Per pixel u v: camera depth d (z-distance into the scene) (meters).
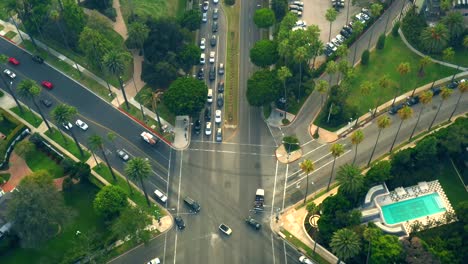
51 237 171.50
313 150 198.75
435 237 166.38
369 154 196.25
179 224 179.25
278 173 192.88
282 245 174.00
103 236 173.50
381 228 172.50
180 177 193.12
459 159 188.62
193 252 173.75
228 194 187.75
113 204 172.75
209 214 182.62
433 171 184.88
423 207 180.25
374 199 179.25
